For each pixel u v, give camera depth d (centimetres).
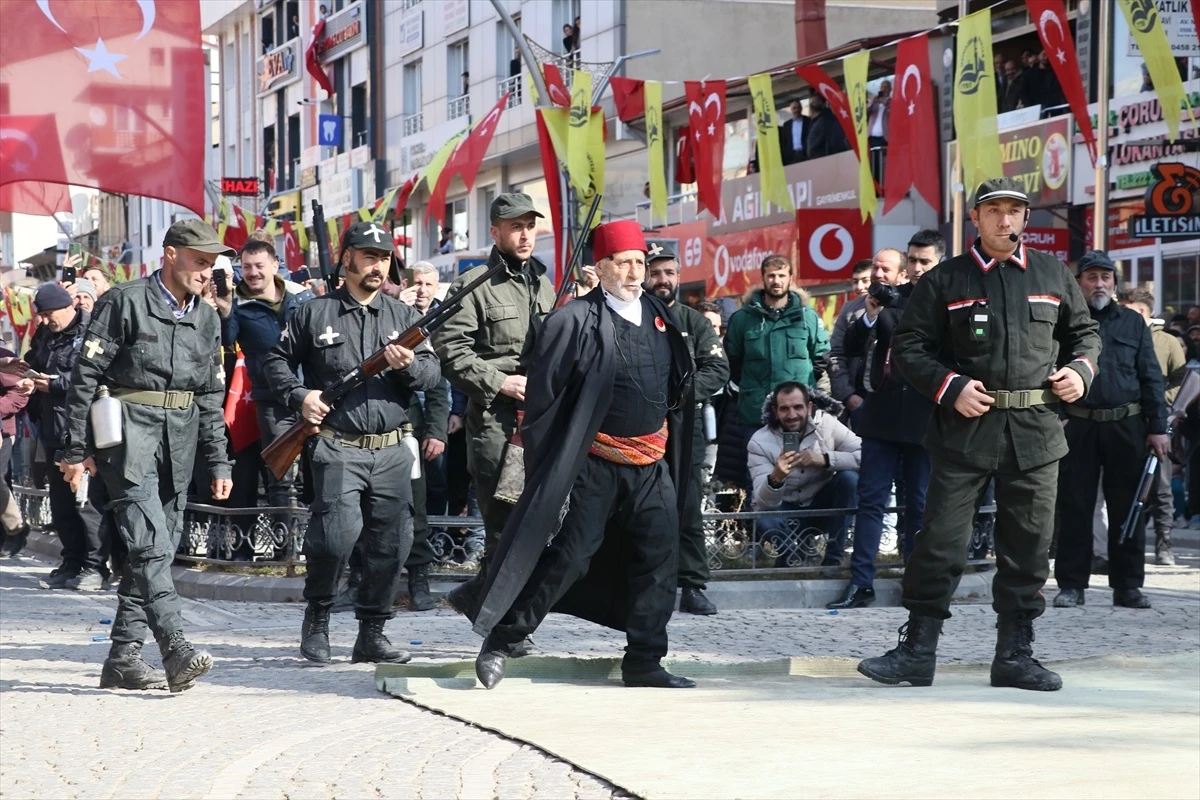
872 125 3934
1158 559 2095
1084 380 1072
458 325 1205
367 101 7250
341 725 978
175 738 952
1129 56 3338
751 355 1783
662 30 5409
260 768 860
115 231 9569
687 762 837
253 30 8862
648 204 5075
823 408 1725
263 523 1756
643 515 1101
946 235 3850
